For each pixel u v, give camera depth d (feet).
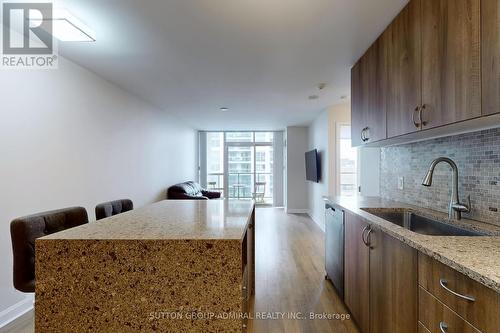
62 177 9.59
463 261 3.19
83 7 6.58
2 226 7.59
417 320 4.24
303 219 22.45
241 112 19.25
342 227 8.55
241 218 5.10
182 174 23.18
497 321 2.72
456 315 3.32
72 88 10.06
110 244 3.62
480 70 4.08
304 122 23.48
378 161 10.73
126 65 10.34
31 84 8.44
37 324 3.65
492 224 5.33
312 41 8.34
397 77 6.75
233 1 6.36
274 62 10.02
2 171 7.63
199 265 3.61
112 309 3.63
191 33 7.88
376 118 8.02
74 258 3.64
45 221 5.24
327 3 6.42
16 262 4.76
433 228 6.40
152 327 3.63
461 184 6.19
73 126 10.12
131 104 14.34
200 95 14.69
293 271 11.37
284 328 7.38
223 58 9.66
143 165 15.79
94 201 11.28
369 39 8.16
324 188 18.62
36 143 8.61
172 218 5.10
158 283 3.62
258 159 29.53
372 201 9.17
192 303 3.62
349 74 11.28
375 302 5.97
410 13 6.14
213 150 29.45
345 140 17.47
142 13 6.84
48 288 3.65
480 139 5.65
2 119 7.64
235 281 3.60
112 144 12.62
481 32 4.06
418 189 7.96
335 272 9.36
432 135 6.57
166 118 19.29
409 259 4.49
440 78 5.03
